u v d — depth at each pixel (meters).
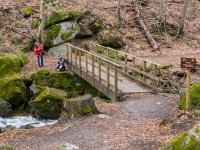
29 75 17.14
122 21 25.20
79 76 16.36
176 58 20.14
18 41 20.95
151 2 28.58
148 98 12.20
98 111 10.80
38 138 8.74
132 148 7.35
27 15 23.02
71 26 22.11
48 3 23.92
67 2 25.28
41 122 12.96
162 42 23.94
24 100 15.42
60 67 17.66
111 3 27.39
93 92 16.44
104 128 9.12
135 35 24.16
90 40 22.88
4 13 22.62
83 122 9.79
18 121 13.10
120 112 10.68
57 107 13.23
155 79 12.66
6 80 15.66
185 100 9.96
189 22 27.20
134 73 15.27
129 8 27.06
